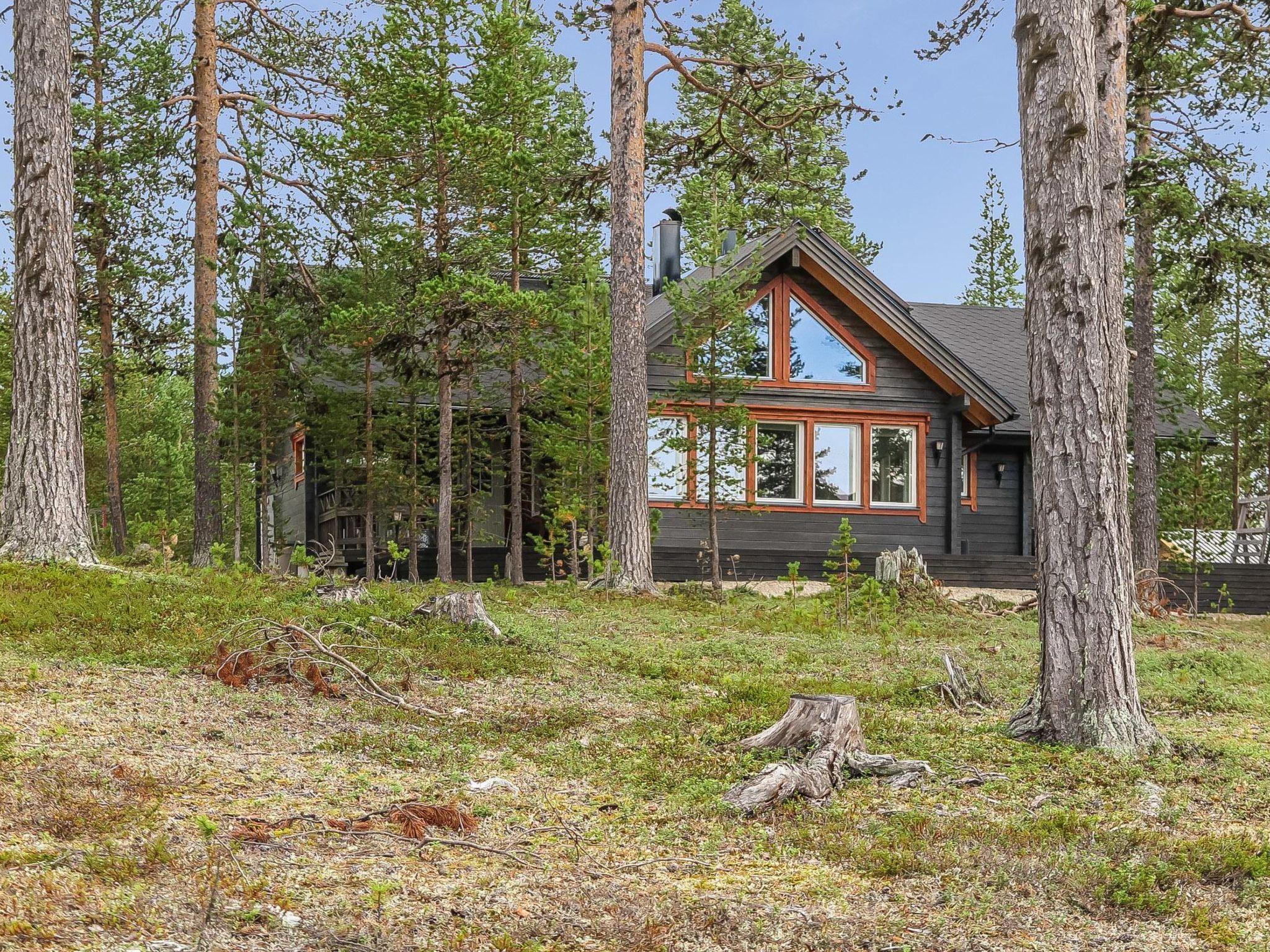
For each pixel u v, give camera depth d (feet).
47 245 49.42
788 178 77.46
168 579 48.96
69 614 39.86
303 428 81.66
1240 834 23.79
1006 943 17.42
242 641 36.24
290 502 103.60
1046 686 31.42
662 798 24.84
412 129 73.61
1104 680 30.68
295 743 27.17
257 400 78.23
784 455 82.12
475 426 81.66
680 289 73.15
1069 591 31.01
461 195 76.79
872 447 83.15
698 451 74.74
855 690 38.27
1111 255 55.98
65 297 49.85
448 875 18.84
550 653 41.91
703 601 60.70
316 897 17.22
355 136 76.43
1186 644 57.47
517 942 16.12
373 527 78.79
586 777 26.21
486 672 37.52
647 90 66.64
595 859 20.45
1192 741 32.09
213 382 80.89
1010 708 37.47
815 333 82.48
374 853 19.63
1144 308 78.69
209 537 79.00
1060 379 30.99
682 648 45.24
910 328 81.82
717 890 19.15
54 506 48.98
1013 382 95.71
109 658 34.45
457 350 74.38
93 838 18.80
